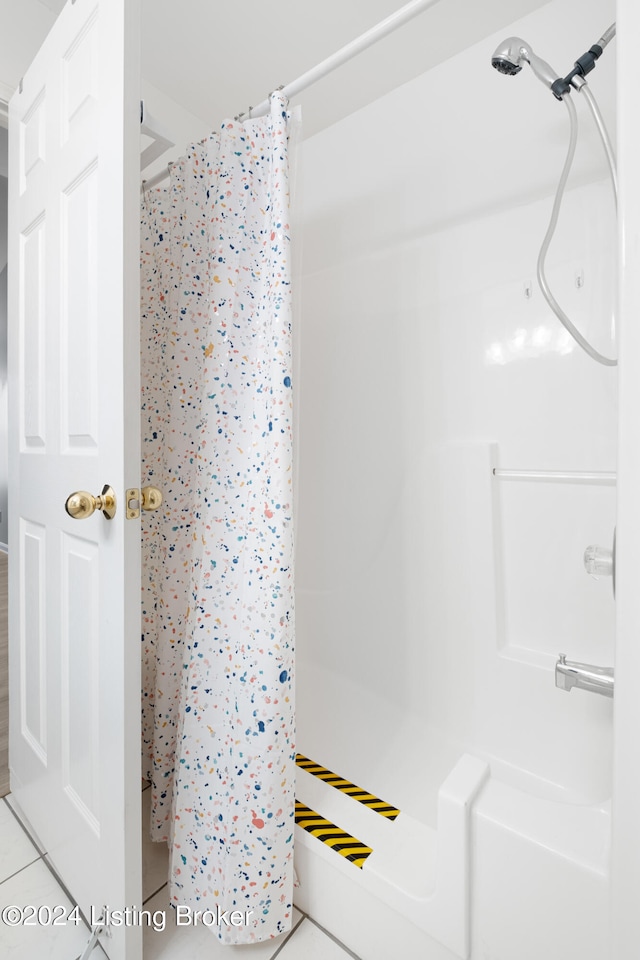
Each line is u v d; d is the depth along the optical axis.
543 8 1.36
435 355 1.54
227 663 0.95
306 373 1.88
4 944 0.90
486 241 1.45
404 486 1.55
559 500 1.29
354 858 0.89
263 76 1.61
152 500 0.82
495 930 0.69
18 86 1.21
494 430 1.42
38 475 1.09
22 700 1.20
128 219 0.76
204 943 0.92
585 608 1.25
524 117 1.39
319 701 1.59
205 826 0.94
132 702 0.79
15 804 1.28
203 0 1.32
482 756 1.28
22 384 1.18
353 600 1.63
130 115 0.76
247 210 0.99
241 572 0.96
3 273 4.00
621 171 0.35
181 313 1.14
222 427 0.99
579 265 1.29
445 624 1.41
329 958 0.89
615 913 0.36
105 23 0.80
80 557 0.91
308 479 1.84
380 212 1.70
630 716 0.35
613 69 1.25
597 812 0.70
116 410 0.78
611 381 1.24
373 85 1.65
